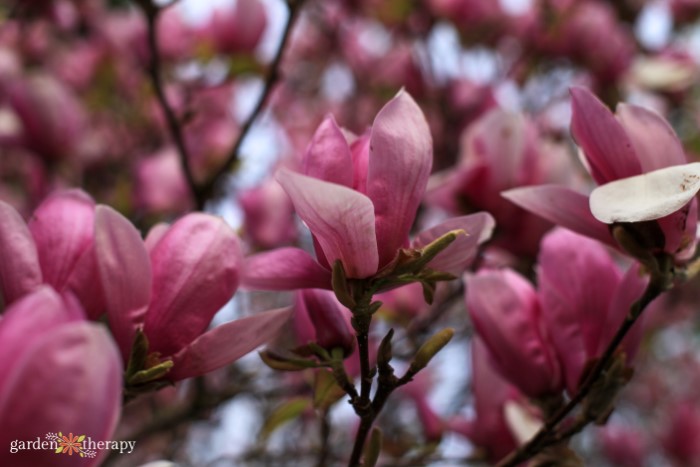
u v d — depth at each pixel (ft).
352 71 7.86
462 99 6.48
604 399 2.86
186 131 6.08
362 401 2.70
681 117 7.20
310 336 2.82
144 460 5.60
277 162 6.42
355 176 2.57
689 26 8.00
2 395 2.13
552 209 2.78
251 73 5.20
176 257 2.61
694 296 9.06
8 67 6.23
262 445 4.78
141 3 4.02
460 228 2.59
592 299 2.95
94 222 2.52
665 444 7.22
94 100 6.80
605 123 2.66
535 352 3.01
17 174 6.79
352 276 2.55
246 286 2.69
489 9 6.65
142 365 2.57
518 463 2.94
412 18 6.77
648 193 2.61
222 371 5.42
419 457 3.67
